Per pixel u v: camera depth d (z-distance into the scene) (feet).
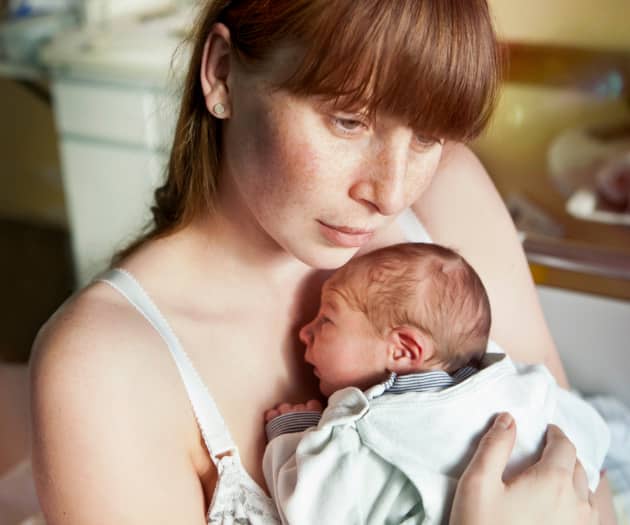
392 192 2.59
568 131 7.33
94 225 8.55
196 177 3.06
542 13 7.19
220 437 2.92
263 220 2.81
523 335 3.97
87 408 2.61
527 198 7.00
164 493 2.74
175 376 2.88
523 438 3.09
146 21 8.73
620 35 7.02
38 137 10.32
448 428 2.97
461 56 2.39
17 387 7.00
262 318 3.28
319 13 2.35
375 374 3.22
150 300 2.98
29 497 4.66
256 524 2.90
